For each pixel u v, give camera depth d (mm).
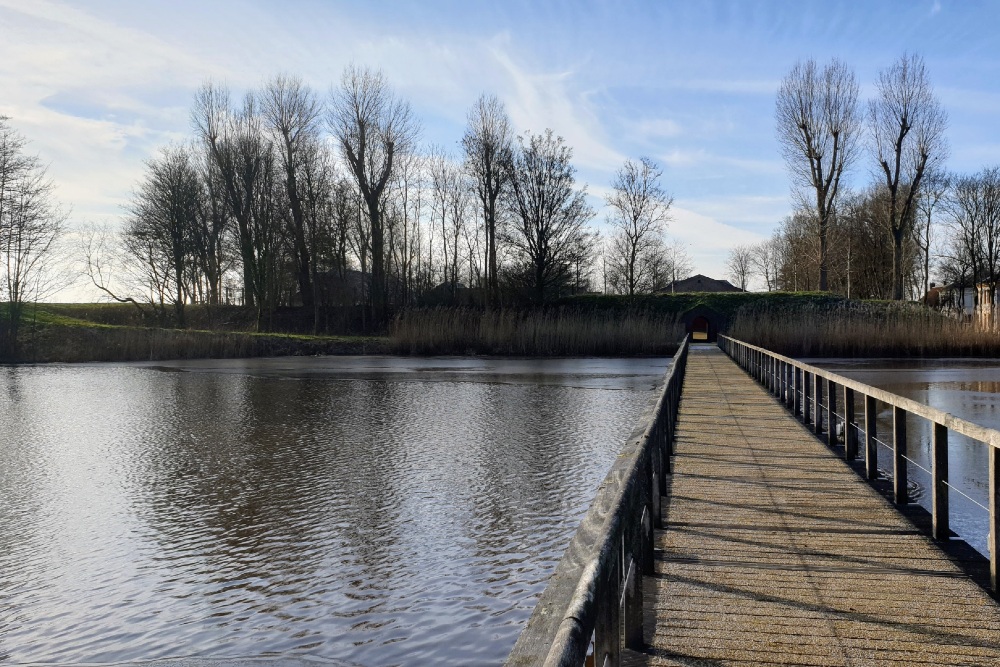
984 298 57531
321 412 19219
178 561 8281
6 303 39656
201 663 5945
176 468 12852
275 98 49250
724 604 4383
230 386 25781
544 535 8820
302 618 6711
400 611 6781
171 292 47469
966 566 5012
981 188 60375
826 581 4754
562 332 40000
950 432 14578
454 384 25922
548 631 2074
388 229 53938
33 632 6594
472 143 50906
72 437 16016
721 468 8305
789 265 75438
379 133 50000
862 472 8039
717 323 46156
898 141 47875
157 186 46344
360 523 9453
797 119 49656
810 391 16484
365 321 49688
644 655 3713
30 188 41188
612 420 17328
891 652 3717
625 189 55469
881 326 36156
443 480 11508
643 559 4789
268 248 49844
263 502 10547
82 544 8922
